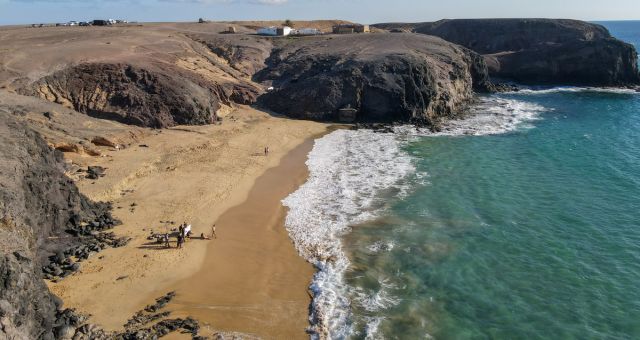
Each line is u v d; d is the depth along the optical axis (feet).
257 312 90.07
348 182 157.38
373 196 145.38
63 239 111.04
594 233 121.90
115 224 121.60
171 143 187.93
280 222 127.13
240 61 313.53
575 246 115.34
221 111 236.43
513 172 168.25
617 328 86.84
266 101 258.16
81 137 168.96
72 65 213.66
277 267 105.60
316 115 242.58
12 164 100.89
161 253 108.78
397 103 241.96
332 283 99.35
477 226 125.29
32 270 77.92
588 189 151.53
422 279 101.30
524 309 92.02
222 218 128.36
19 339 68.39
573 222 127.95
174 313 88.69
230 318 88.02
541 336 84.69
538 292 97.30
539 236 120.26
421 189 151.23
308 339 83.05
